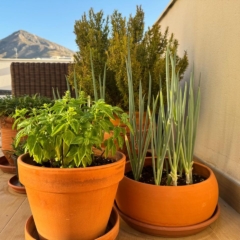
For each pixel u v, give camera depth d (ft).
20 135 2.12
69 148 2.12
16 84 7.33
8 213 3.06
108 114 2.10
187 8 4.87
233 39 3.24
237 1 3.13
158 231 2.52
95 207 2.08
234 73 3.24
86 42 4.65
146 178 2.96
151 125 2.76
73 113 1.98
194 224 2.52
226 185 3.37
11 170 4.48
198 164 3.19
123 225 2.83
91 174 1.96
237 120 3.20
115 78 4.00
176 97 2.72
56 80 7.39
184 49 5.03
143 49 4.13
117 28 4.37
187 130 2.91
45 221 2.10
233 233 2.65
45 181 1.93
